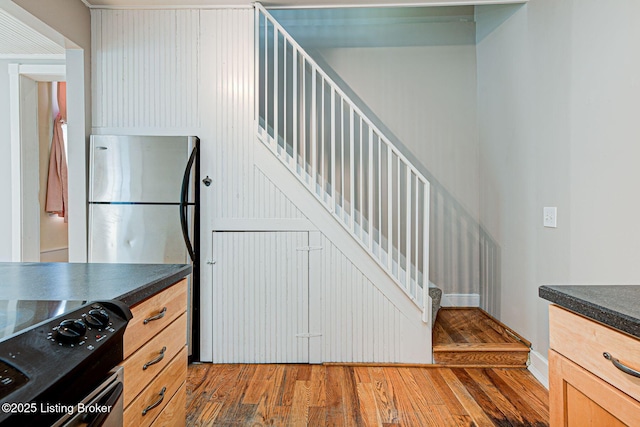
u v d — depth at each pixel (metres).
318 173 3.45
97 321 0.90
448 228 3.56
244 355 2.68
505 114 2.91
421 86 3.54
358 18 3.51
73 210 2.61
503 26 2.93
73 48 2.58
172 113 2.68
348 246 2.65
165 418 1.32
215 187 2.67
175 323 1.42
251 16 2.67
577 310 1.03
